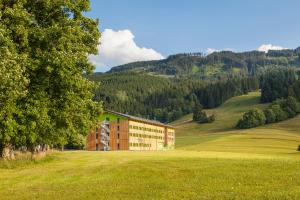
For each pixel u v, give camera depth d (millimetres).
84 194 25875
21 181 33750
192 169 34688
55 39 45375
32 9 47031
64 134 57656
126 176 33188
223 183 27172
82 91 49906
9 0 43625
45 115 45625
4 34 39594
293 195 21828
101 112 57312
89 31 51250
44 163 50281
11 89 38562
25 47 43750
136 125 173250
